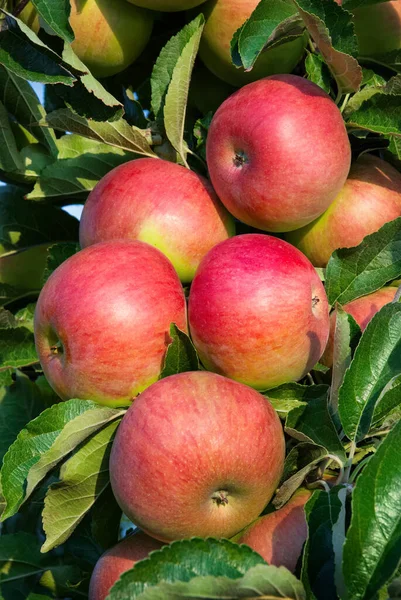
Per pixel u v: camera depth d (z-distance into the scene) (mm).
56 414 572
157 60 661
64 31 592
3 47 606
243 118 599
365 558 487
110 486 583
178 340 567
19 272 750
